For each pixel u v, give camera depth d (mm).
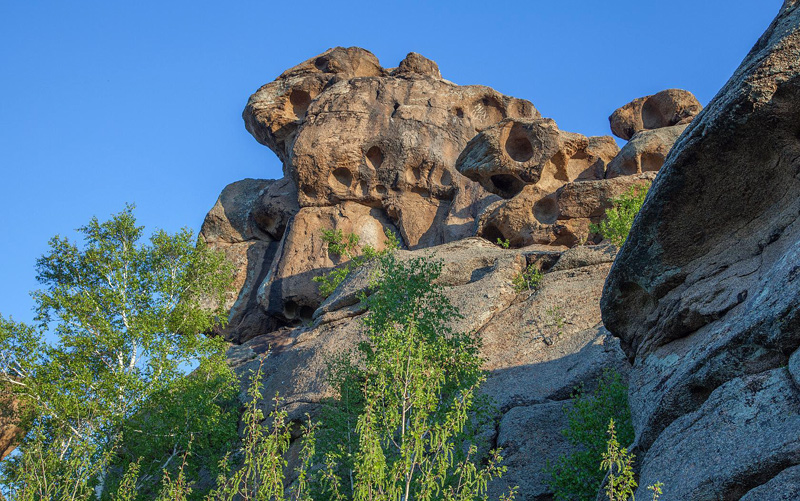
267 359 28031
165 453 21875
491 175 29938
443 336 16562
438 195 34906
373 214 35656
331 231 34562
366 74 41938
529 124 29484
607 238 24891
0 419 23703
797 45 12070
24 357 23938
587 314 21188
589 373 18375
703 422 10750
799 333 10188
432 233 34031
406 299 17172
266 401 22922
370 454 11367
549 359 19906
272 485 12117
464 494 11773
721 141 12578
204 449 21844
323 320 25531
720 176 12898
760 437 9773
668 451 10992
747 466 9523
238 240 39500
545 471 15281
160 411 22516
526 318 21812
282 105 40406
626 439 14383
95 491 20312
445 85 38000
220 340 26672
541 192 29406
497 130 29641
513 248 29375
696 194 13148
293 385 22391
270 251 38406
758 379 10438
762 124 12273
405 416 13141
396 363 12938
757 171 12719
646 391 13164
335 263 34219
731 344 10914
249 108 41031
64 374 23906
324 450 16219
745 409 10305
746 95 12164
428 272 17734
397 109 36781
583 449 15906
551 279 23406
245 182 41781
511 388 19141
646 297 14555
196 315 26625
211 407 22578
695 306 12852
